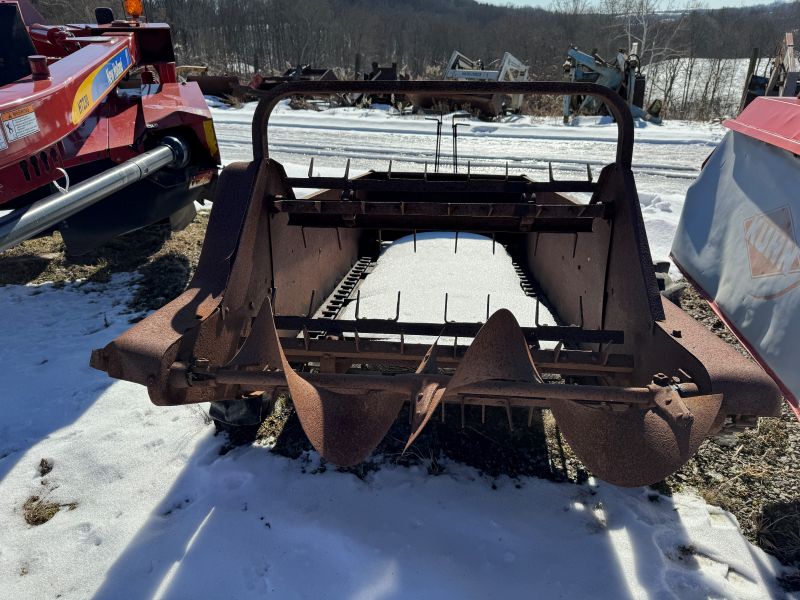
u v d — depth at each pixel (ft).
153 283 16.56
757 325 10.72
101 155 14.46
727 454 9.50
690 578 7.18
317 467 9.08
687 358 6.75
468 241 15.47
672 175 29.63
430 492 8.53
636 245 8.25
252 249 8.85
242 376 6.71
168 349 6.68
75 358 12.53
